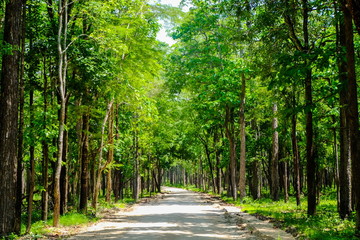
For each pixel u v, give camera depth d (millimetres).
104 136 21078
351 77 10047
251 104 29844
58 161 13289
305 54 11148
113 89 17359
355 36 14742
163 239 10336
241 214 18062
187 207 24078
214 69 26922
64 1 13578
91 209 21234
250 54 15758
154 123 33938
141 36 20203
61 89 13172
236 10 14062
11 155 11016
